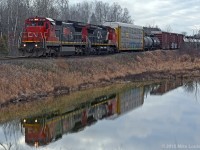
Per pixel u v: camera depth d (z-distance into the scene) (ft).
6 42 181.57
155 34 270.46
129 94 126.52
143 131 72.64
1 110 89.51
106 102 110.01
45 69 118.83
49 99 105.70
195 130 72.84
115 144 63.36
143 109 98.22
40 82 111.65
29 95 102.73
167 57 239.30
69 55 150.41
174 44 296.92
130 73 171.42
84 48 157.79
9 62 108.78
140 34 225.56
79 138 68.08
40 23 126.72
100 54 176.76
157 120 83.10
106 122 82.48
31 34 126.52
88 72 141.59
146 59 208.23
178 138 66.69
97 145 62.90
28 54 129.29
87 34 157.89
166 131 72.13
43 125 79.36
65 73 126.93
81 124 80.84
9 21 229.04
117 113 93.71
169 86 149.69
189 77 181.27
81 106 102.47
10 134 70.74
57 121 83.71
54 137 68.90
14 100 97.04
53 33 130.52
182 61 241.55
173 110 95.61
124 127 76.79
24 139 66.95
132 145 62.54
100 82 141.49
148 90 137.49
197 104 105.09
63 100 107.65
